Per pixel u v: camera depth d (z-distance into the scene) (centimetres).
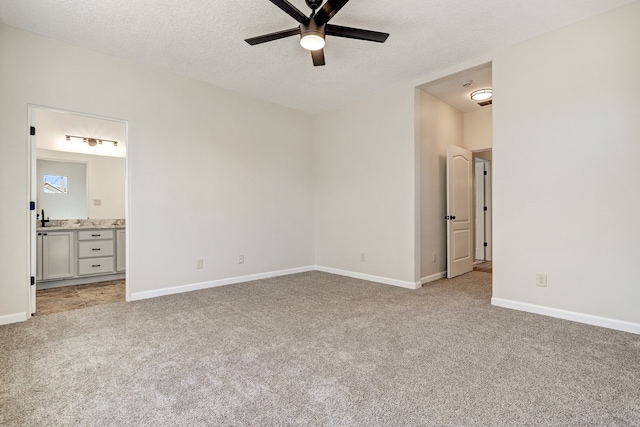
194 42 301
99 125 411
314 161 529
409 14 258
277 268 475
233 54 324
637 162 243
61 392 165
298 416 145
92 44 304
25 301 280
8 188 273
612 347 217
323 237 514
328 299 344
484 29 280
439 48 314
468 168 495
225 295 361
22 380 177
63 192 501
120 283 449
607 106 256
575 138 271
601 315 259
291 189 494
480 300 338
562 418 142
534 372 184
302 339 234
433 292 374
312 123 528
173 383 174
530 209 296
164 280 362
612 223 254
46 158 490
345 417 144
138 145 344
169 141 366
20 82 278
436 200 443
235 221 426
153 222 354
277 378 179
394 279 415
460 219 476
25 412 148
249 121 441
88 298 361
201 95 393
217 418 144
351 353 210
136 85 342
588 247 265
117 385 172
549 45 285
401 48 313
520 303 303
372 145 442
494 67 319
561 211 279
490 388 167
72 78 304
